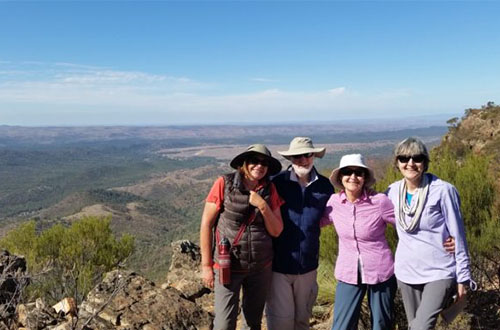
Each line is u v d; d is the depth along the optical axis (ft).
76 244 34.04
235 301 11.92
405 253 11.29
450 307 11.27
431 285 10.84
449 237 10.93
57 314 14.55
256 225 11.80
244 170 11.71
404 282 11.32
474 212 15.72
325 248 17.29
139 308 14.48
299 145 12.28
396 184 11.91
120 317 13.88
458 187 16.26
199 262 22.48
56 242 34.71
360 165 11.57
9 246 35.17
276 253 12.59
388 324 12.09
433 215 10.85
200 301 17.65
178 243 23.86
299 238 12.40
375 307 12.06
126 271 16.94
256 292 12.12
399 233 11.51
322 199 12.57
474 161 17.98
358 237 11.96
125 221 494.18
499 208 16.10
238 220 11.66
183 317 14.57
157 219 537.65
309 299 12.82
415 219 10.96
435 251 10.89
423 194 10.98
